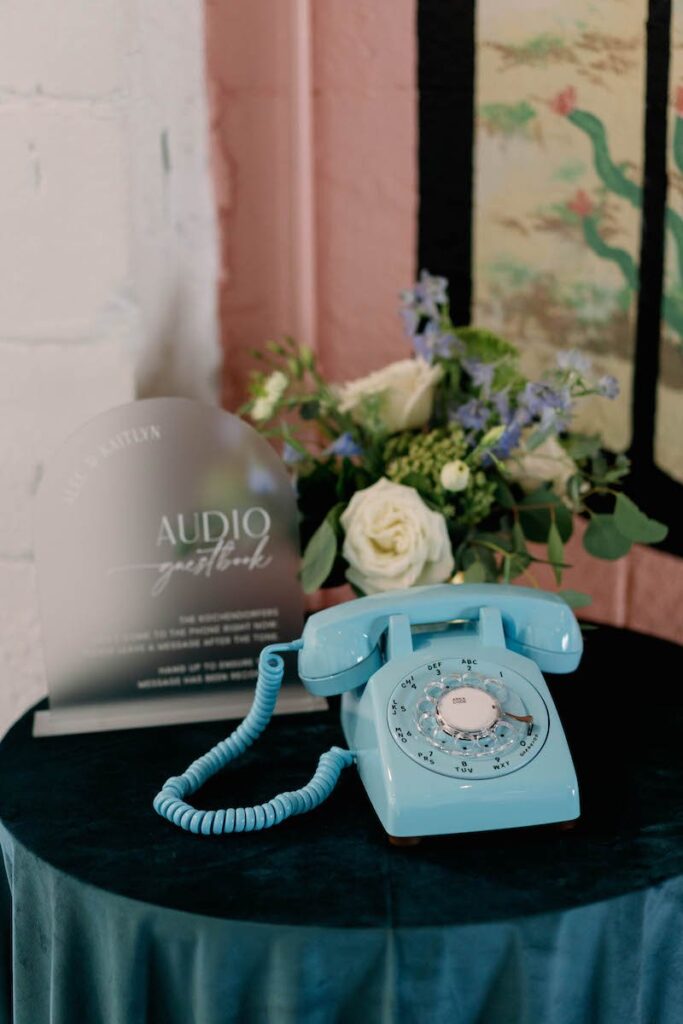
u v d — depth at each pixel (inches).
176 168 55.4
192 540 46.2
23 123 48.2
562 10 52.6
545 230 56.0
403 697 38.8
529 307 57.5
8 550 53.5
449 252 58.4
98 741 45.7
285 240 60.2
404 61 56.2
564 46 53.1
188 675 47.3
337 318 61.1
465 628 41.8
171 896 35.5
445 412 50.0
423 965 34.0
